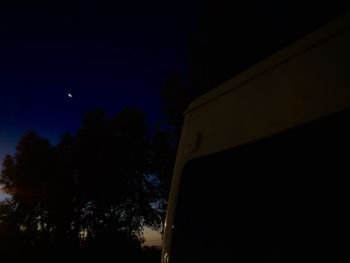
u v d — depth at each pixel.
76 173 31.80
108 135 31.31
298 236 1.32
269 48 10.66
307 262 1.27
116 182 30.00
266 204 1.48
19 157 33.72
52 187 31.56
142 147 30.22
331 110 1.28
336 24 1.31
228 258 1.62
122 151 30.42
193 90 13.30
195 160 2.01
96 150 31.36
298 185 1.37
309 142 1.35
